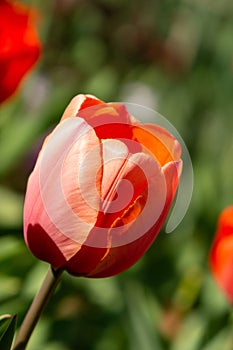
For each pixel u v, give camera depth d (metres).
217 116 1.28
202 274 0.87
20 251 0.75
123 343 0.82
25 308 0.71
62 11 1.28
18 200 0.83
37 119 0.87
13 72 0.59
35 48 0.58
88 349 0.81
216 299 0.83
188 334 0.80
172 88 1.33
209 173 1.01
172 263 0.90
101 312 0.83
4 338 0.45
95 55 1.32
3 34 0.58
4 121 0.87
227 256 0.64
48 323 0.78
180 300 0.86
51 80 1.07
